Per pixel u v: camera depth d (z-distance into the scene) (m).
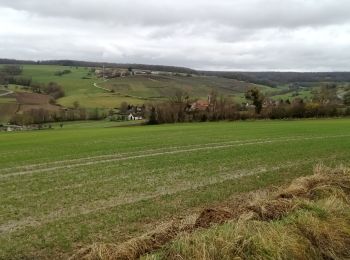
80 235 12.19
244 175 21.97
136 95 176.50
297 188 13.17
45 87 182.62
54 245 11.41
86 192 18.89
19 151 40.88
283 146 35.44
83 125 106.00
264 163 26.08
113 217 14.17
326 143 37.06
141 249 8.86
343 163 25.64
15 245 11.47
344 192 13.14
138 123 101.06
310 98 116.00
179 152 33.59
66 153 36.62
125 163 28.38
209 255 8.12
